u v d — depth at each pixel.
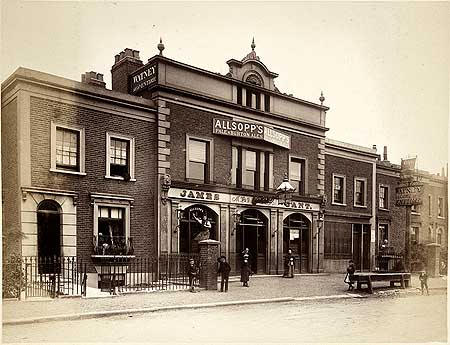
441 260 21.64
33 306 11.48
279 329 10.45
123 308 11.54
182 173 18.09
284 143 21.61
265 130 20.44
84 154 15.80
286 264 20.27
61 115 15.35
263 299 13.71
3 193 14.83
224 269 15.18
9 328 9.75
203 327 10.33
